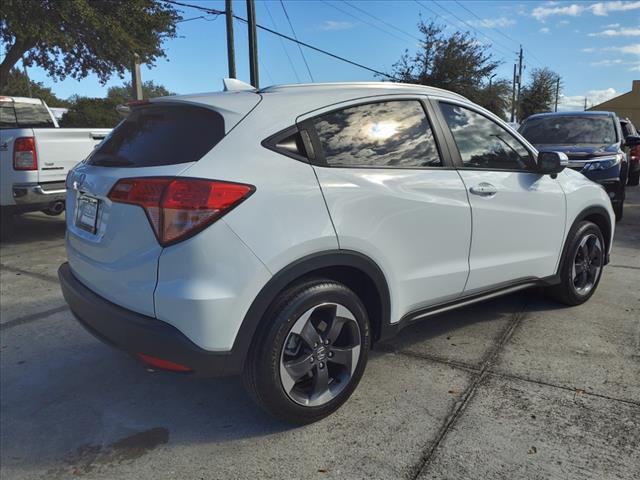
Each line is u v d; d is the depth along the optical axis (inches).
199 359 95.5
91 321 109.2
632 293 192.1
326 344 110.6
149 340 96.0
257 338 101.3
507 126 150.7
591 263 180.1
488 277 142.5
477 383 127.9
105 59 696.4
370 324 122.6
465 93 1342.3
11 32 599.8
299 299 103.5
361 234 110.3
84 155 290.7
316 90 115.9
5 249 281.3
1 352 152.1
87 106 947.3
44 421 117.5
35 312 183.5
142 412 120.4
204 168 95.8
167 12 687.7
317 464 100.3
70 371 140.4
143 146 109.0
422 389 125.6
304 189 103.3
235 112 103.8
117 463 102.8
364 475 96.9
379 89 123.6
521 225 147.9
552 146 331.6
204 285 93.5
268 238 98.0
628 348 145.6
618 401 118.4
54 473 100.4
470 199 133.0
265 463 101.3
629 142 362.0
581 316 169.8
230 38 708.7
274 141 104.0
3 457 105.3
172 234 93.4
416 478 95.7
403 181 119.2
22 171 265.6
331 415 115.6
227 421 115.7
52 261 254.4
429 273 127.0
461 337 155.0
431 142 129.3
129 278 100.0
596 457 99.7
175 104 112.7
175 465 101.7
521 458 100.0
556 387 125.0
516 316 170.9
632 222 339.0
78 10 581.9
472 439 106.0
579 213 168.2
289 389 106.3
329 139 111.5
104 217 106.7
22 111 393.4
